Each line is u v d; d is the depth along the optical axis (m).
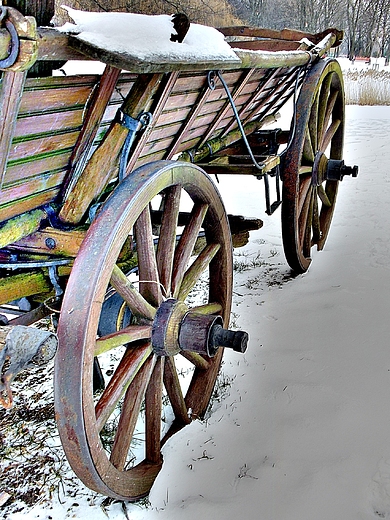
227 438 2.27
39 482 2.18
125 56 1.44
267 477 2.05
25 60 1.18
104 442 2.35
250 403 2.51
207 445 2.22
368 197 6.18
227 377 2.74
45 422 2.54
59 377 1.55
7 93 1.26
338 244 4.65
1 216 1.67
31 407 2.65
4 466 2.27
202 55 1.87
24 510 2.04
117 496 1.84
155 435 2.10
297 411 2.42
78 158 1.79
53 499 2.09
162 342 1.95
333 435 2.24
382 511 1.87
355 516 1.85
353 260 4.23
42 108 1.48
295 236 3.73
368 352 2.84
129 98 1.85
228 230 2.48
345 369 2.70
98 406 1.73
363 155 8.81
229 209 6.20
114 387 1.80
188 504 1.95
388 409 2.37
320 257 4.36
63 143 1.68
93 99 1.66
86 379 1.56
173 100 2.14
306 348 2.95
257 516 1.88
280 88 3.74
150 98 1.91
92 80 1.61
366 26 31.22
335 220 5.36
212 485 2.03
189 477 2.06
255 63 2.49
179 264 2.20
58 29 1.38
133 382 1.96
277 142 4.29
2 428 2.50
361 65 24.23
